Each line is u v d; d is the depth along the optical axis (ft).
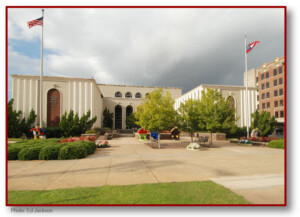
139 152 37.22
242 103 102.99
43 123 80.38
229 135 81.30
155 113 43.37
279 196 14.33
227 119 44.73
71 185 16.65
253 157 31.63
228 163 26.53
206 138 48.88
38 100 81.30
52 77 82.74
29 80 81.10
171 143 56.44
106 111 128.06
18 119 71.61
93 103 86.22
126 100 138.21
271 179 18.75
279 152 37.42
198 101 49.26
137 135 78.79
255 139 54.95
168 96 45.11
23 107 79.15
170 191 14.65
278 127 134.41
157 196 13.62
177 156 32.45
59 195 13.73
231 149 42.11
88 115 73.51
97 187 15.65
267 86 147.84
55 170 22.20
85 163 26.25
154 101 43.70
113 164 25.63
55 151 29.68
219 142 61.21
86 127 73.20
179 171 21.89
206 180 18.15
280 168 23.49
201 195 13.91
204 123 47.62
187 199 13.16
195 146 40.57
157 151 38.75
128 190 14.83
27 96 80.18
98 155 33.40
